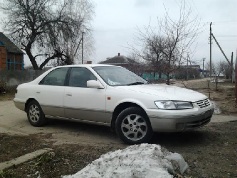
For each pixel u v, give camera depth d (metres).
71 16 38.59
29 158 5.25
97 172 4.27
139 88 6.34
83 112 6.88
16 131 7.51
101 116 6.60
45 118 7.90
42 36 38.22
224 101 14.02
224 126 7.71
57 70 7.75
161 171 4.02
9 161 5.13
